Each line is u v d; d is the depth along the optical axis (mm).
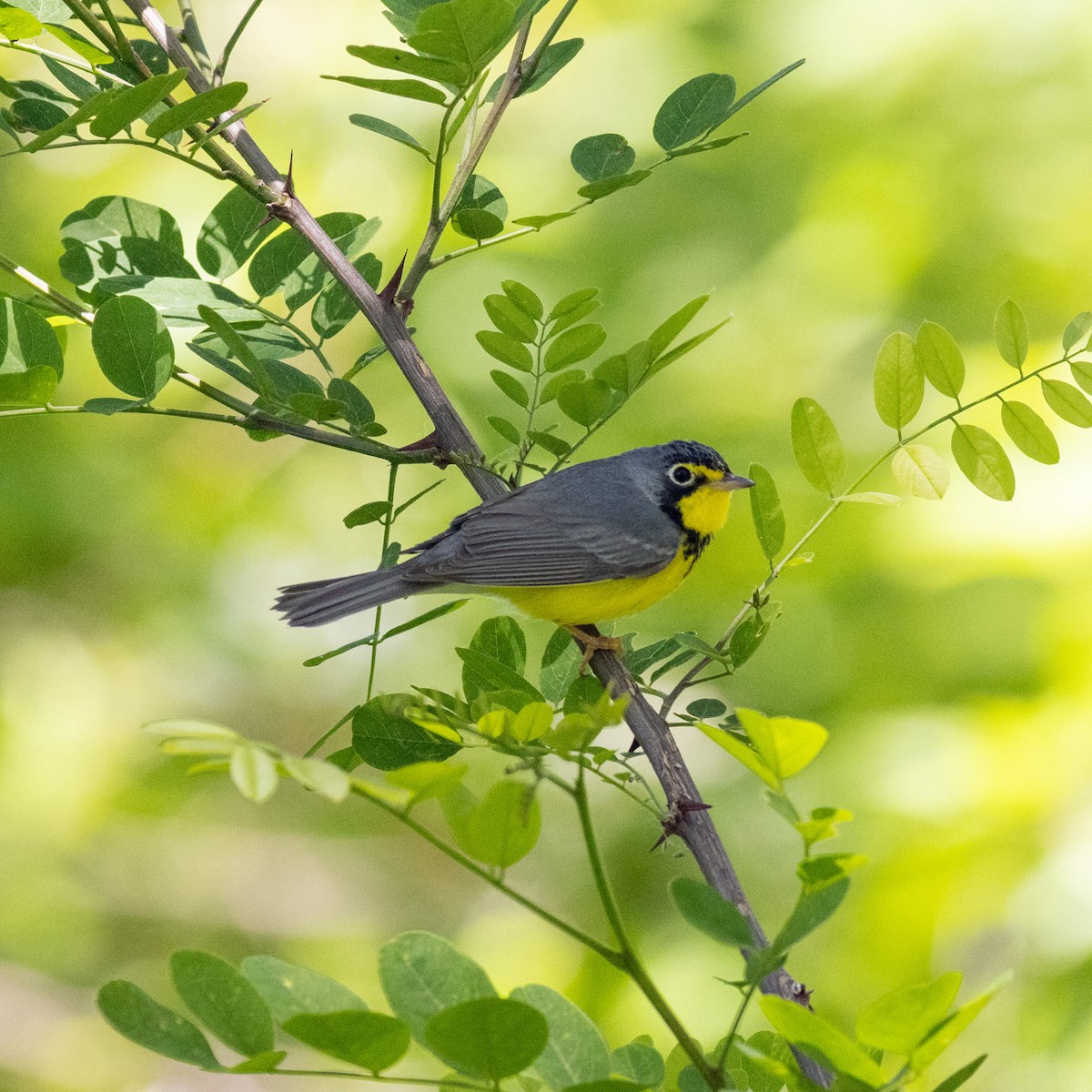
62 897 15758
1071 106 13859
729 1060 4422
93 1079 14727
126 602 15891
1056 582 11695
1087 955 10227
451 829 3377
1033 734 11258
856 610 13211
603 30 15266
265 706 16922
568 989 13336
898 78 14086
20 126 6375
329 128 15594
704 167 14727
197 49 6477
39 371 5352
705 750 14523
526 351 6195
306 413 5840
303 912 16531
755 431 13992
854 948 11445
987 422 12555
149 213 6801
